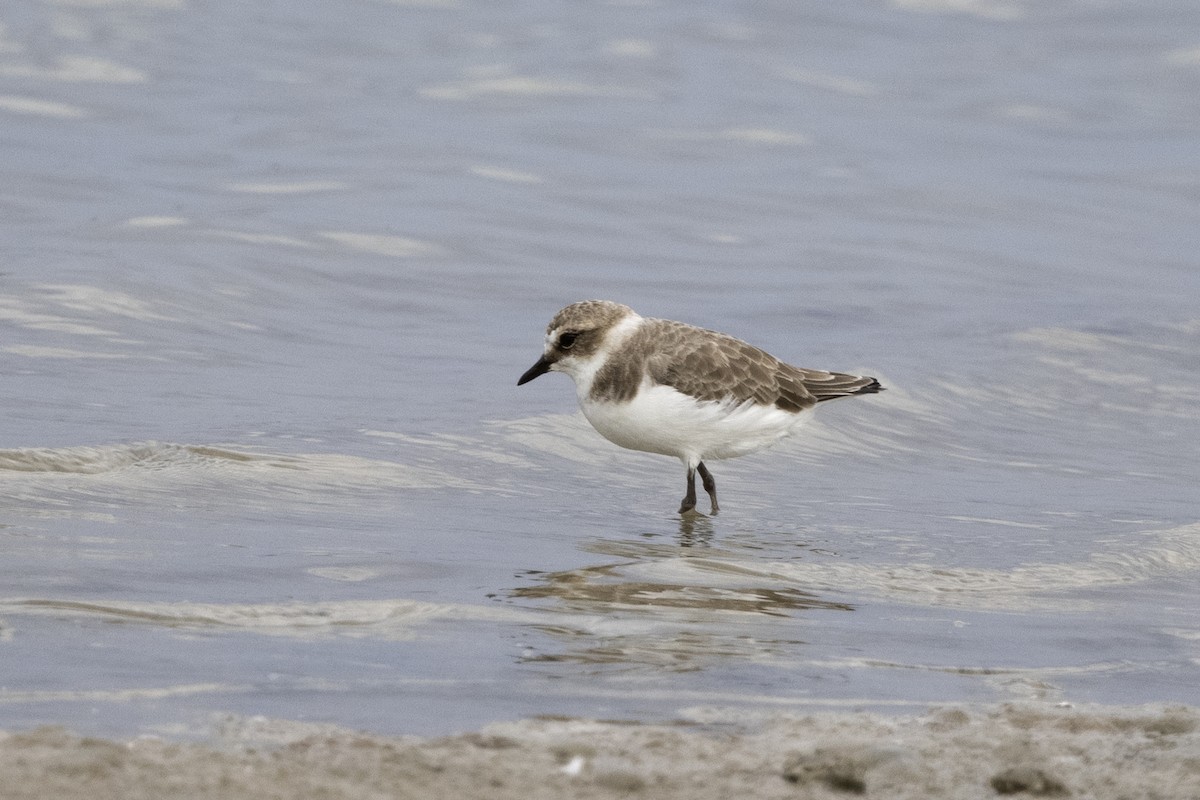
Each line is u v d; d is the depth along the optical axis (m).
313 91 35.59
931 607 10.36
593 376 12.80
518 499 13.19
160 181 27.06
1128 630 9.96
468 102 35.88
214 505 11.95
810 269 25.05
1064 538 12.57
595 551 11.46
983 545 12.28
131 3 42.34
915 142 35.25
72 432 13.75
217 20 41.88
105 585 9.49
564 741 7.21
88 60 36.00
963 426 17.12
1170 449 16.55
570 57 40.97
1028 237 28.19
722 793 6.65
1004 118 38.06
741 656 8.95
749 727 7.67
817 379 13.30
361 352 18.59
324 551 10.81
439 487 13.30
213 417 14.83
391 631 9.02
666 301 22.67
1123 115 38.78
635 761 7.00
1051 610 10.40
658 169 31.52
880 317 22.09
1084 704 8.30
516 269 23.89
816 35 46.16
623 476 14.45
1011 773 6.89
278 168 28.88
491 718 7.61
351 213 25.98
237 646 8.53
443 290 22.33
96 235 22.50
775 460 15.42
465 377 17.75
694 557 11.39
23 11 40.06
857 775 6.82
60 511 11.30
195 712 7.41
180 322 18.77
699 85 39.16
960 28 48.22
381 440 14.46
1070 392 18.56
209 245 22.52
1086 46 46.22
